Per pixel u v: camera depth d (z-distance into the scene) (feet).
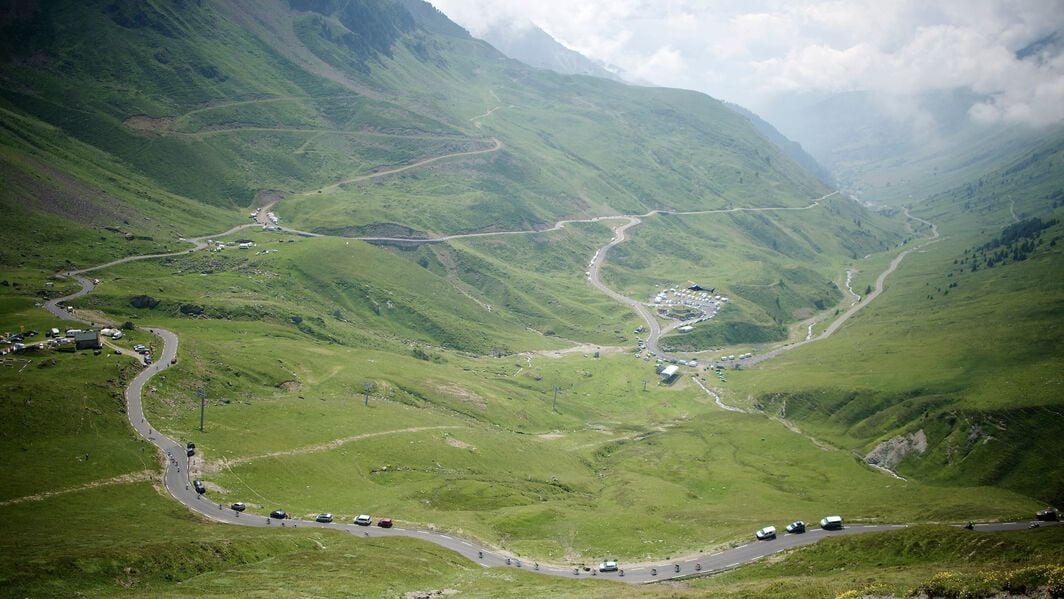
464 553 493.36
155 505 507.71
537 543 532.73
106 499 501.56
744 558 479.41
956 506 609.01
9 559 369.09
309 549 459.73
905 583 318.65
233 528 482.69
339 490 612.29
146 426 630.74
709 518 616.39
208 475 573.33
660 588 385.70
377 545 476.54
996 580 280.51
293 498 574.15
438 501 627.87
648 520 595.47
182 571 396.98
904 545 431.02
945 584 286.25
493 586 402.11
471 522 564.30
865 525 540.11
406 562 433.48
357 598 356.38
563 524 577.84
